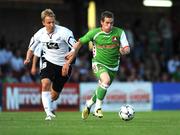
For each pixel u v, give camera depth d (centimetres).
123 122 3575
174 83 7156
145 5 9569
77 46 3647
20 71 7288
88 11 8906
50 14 3734
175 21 9531
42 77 3806
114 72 3709
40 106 6431
